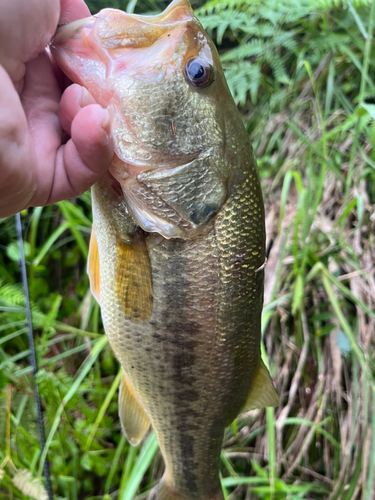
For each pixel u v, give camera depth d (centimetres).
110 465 34
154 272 18
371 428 29
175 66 16
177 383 19
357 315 32
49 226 42
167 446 22
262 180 39
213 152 16
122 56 15
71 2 15
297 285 30
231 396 21
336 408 31
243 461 34
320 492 30
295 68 40
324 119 37
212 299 18
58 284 41
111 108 15
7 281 37
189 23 16
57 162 14
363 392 29
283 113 40
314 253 33
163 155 16
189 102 16
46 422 31
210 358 19
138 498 32
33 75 14
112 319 19
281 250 34
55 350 39
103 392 35
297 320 33
